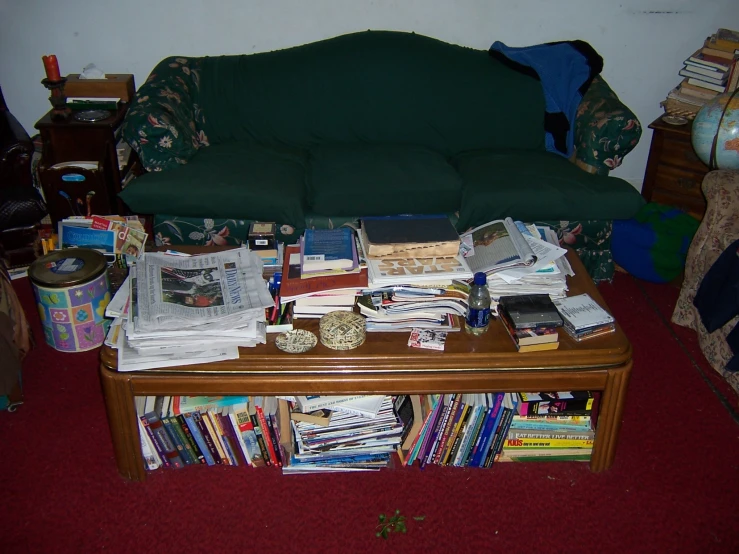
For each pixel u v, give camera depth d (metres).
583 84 2.79
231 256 1.90
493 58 2.92
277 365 1.62
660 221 2.71
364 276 1.77
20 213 2.52
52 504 1.72
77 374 2.15
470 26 3.04
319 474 1.82
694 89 2.86
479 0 2.97
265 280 1.88
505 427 1.77
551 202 2.48
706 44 2.84
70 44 2.96
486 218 2.51
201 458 1.82
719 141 2.42
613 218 2.54
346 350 1.64
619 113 2.61
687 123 2.85
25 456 1.86
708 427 2.01
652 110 3.31
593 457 1.83
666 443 1.95
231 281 1.79
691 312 2.41
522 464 1.87
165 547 1.62
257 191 2.41
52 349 2.26
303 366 1.62
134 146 2.48
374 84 2.84
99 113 2.71
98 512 1.70
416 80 2.84
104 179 2.65
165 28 2.96
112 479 1.79
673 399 2.12
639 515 1.73
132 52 3.00
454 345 1.67
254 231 2.00
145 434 1.75
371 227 1.86
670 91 3.05
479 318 1.69
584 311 1.75
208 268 1.84
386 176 2.54
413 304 1.72
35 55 2.97
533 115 2.87
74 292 2.11
